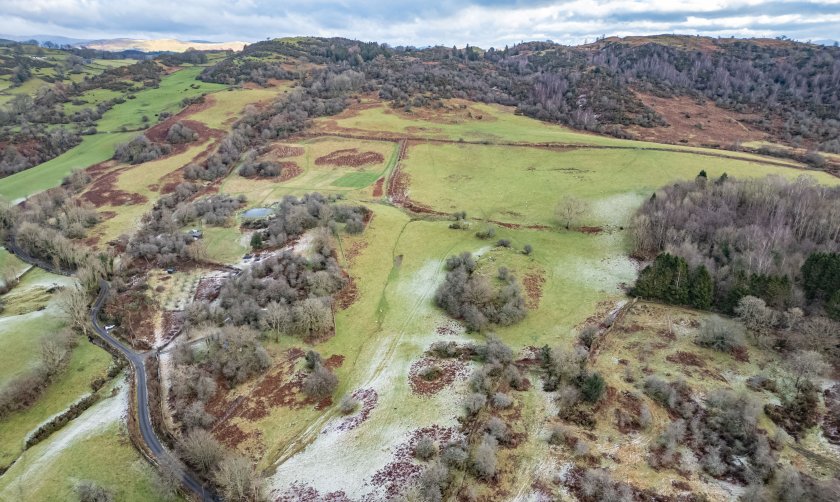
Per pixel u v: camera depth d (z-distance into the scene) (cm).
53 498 5500
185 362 7462
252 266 9594
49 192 13712
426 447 5534
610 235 10550
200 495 5403
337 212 11438
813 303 7381
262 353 7325
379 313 8562
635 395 6097
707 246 9012
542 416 5931
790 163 13512
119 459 5956
